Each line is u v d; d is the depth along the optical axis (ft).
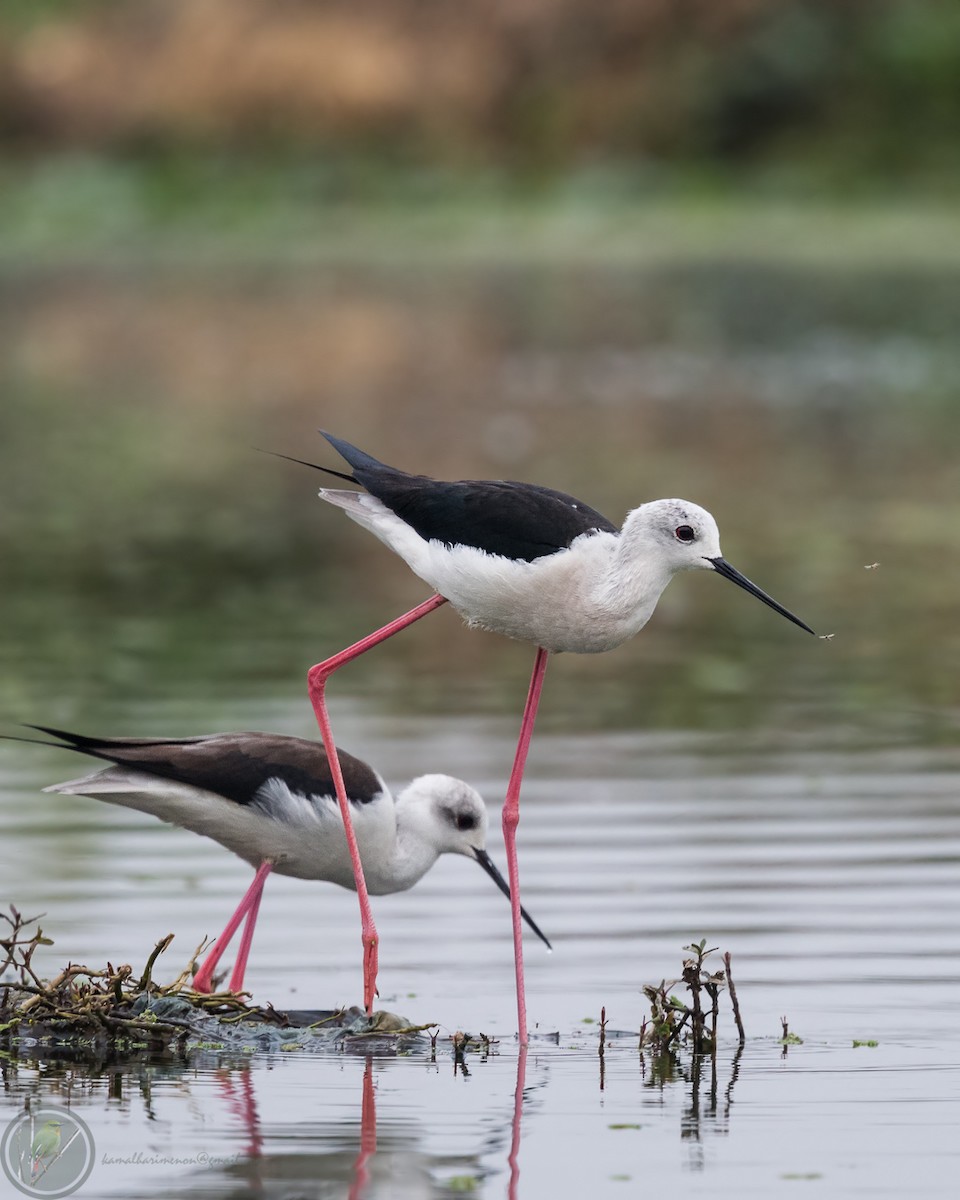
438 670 49.88
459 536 29.53
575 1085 26.13
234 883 35.06
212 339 114.11
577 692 47.65
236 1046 28.07
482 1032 28.37
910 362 103.96
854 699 46.62
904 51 156.04
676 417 88.53
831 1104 25.17
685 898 33.37
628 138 160.66
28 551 63.46
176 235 151.74
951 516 67.41
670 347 109.50
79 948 31.48
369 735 43.34
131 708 45.24
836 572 59.62
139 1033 28.27
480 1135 24.22
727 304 120.47
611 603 29.04
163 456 81.35
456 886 34.83
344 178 159.43
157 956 29.58
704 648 52.24
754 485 72.79
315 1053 27.71
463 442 81.92
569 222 150.61
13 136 166.71
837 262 132.98
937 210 148.15
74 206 156.46
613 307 121.39
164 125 165.68
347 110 165.27
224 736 32.07
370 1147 23.82
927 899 33.01
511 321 118.32
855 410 90.27
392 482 30.63
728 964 28.09
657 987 29.76
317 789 31.45
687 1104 25.30
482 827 33.42
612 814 38.01
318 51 167.02
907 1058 26.89
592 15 166.61
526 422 87.45
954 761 41.32
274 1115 25.11
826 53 158.30
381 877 32.65
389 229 151.84
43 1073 26.99
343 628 53.78
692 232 145.89
